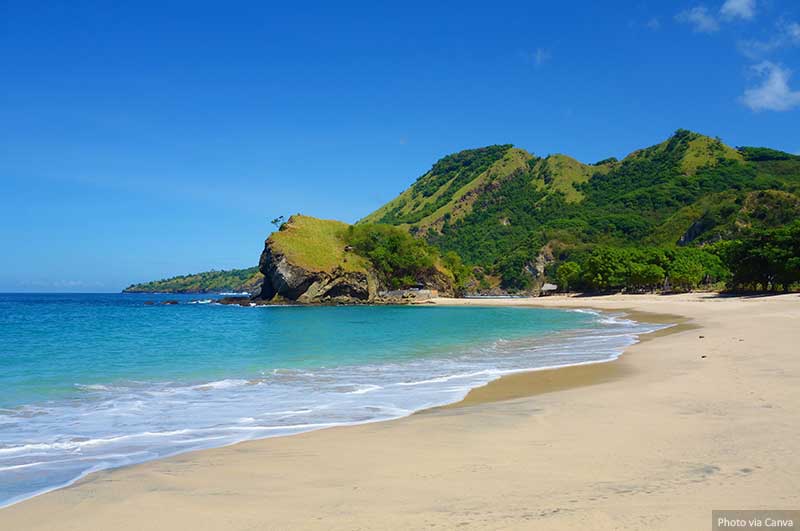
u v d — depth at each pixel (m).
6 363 22.44
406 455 8.86
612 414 11.55
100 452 9.68
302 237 125.62
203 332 41.09
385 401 14.30
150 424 11.95
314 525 5.94
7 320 56.00
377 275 130.00
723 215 164.38
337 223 142.50
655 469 7.57
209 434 10.96
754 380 14.84
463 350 26.92
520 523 5.74
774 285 85.38
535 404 13.16
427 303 119.94
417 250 139.12
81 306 105.44
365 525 5.88
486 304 112.38
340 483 7.45
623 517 5.82
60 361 23.12
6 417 12.71
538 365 20.75
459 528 5.67
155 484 7.63
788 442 8.70
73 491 7.40
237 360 23.55
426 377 18.36
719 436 9.29
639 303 85.50
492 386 16.27
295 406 13.80
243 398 14.96
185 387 16.80
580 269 143.00
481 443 9.51
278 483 7.54
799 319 37.75
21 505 6.92
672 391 13.93
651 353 22.83
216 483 7.61
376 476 7.73
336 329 44.12
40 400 14.78
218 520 6.21
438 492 6.93
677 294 102.62
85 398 15.07
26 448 9.96
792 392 12.98
